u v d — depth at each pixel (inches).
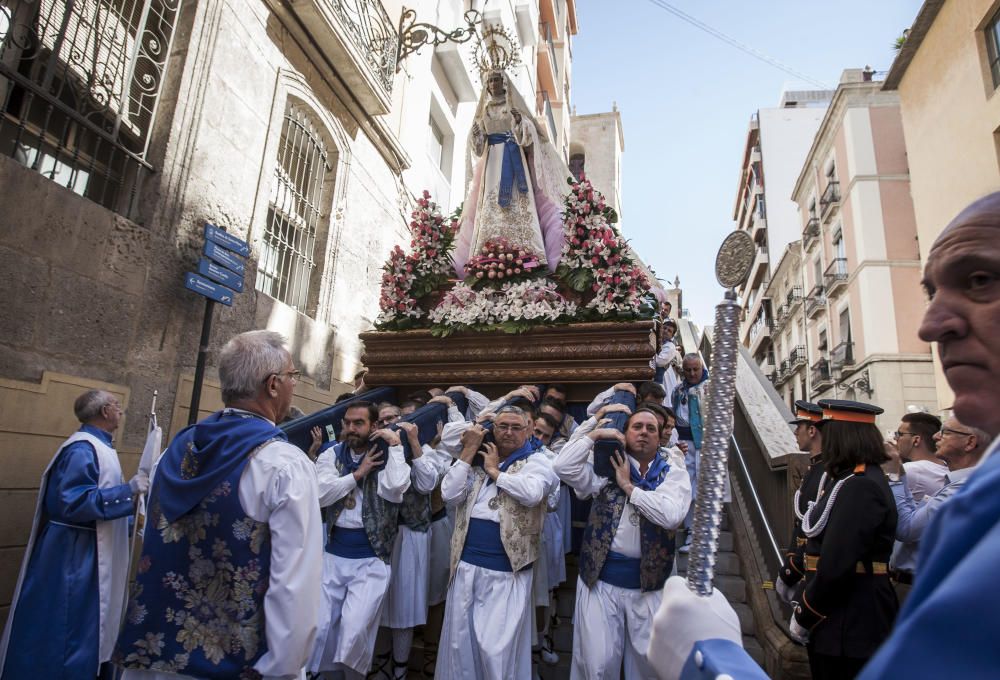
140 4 229.5
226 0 255.8
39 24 192.1
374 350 259.3
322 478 163.2
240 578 89.9
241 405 103.3
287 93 300.8
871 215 944.9
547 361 231.5
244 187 268.4
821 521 123.0
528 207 268.1
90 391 169.9
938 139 540.7
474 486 158.2
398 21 415.8
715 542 41.5
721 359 43.4
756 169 1690.5
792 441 212.2
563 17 1227.9
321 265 330.0
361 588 153.9
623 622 140.9
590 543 147.4
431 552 192.5
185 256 235.0
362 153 370.6
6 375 173.0
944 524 22.8
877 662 19.2
